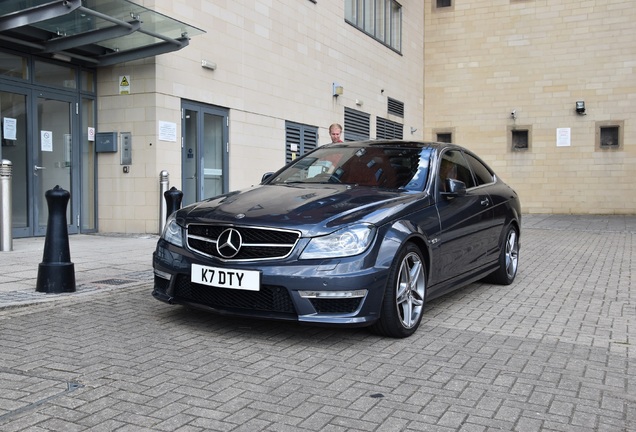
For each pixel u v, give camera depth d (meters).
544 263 9.34
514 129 22.42
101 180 11.14
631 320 5.53
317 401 3.34
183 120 11.34
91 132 11.08
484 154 22.89
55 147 10.48
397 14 21.77
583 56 21.44
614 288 7.17
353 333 4.79
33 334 4.52
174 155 11.09
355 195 4.98
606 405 3.37
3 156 9.64
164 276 4.75
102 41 10.00
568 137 21.69
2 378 3.56
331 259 4.23
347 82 17.91
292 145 15.02
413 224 4.80
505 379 3.78
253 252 4.36
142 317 5.09
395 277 4.50
